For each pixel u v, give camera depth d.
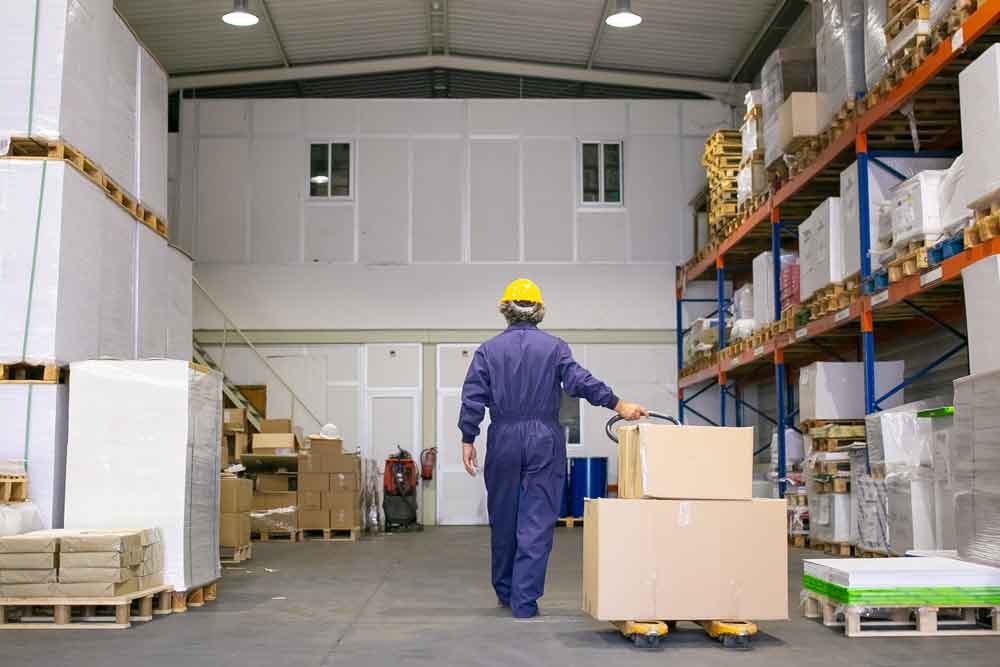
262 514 13.52
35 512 6.20
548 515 5.85
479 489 16.77
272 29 15.34
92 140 7.25
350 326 16.95
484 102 17.48
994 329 5.79
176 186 17.09
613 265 17.27
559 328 17.11
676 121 17.56
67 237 6.68
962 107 6.40
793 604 6.43
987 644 4.82
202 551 6.57
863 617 5.61
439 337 16.97
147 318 8.50
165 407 6.25
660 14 14.74
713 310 17.25
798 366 14.34
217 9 14.67
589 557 5.17
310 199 17.17
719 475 5.01
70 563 5.52
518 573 5.83
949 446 7.04
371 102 17.39
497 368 5.84
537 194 17.34
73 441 6.24
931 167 8.57
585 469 16.09
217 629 5.48
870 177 8.57
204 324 16.80
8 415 6.40
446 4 14.84
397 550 11.65
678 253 17.33
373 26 15.56
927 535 7.66
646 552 4.92
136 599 5.88
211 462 6.78
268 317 16.92
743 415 17.00
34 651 4.77
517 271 17.19
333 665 4.40
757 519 5.00
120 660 4.53
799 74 10.67
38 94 6.67
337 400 16.84
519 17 15.21
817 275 9.70
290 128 17.28
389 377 16.91
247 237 17.06
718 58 16.33
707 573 4.94
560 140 17.45
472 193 17.31
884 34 8.09
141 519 6.18
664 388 17.06
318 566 9.59
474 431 5.91
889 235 8.18
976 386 5.50
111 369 6.29
